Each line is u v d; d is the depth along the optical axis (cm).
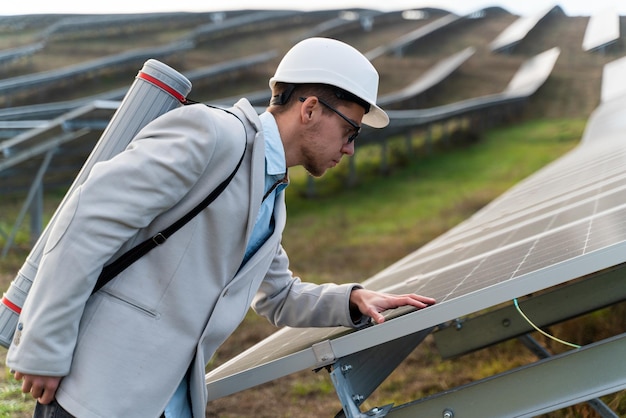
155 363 191
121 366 188
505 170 2369
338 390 204
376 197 2080
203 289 197
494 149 2855
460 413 201
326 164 215
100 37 4672
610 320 549
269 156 204
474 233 488
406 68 4938
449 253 396
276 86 214
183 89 220
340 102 208
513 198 773
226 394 212
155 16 5069
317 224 1725
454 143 3034
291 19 6131
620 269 341
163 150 186
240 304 207
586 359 191
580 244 209
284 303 247
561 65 4797
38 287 184
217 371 266
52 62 3938
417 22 6656
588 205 351
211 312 199
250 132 201
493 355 568
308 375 580
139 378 189
